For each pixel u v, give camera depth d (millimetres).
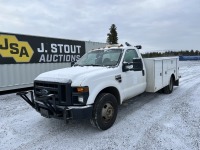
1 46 8672
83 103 3934
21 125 4895
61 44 11500
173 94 7969
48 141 3967
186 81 11906
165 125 4547
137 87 5727
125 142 3793
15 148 3711
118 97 4926
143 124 4668
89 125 4785
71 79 4020
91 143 3811
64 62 11758
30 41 9867
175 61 8516
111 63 5125
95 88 4156
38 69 10320
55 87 4105
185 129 4281
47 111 4215
